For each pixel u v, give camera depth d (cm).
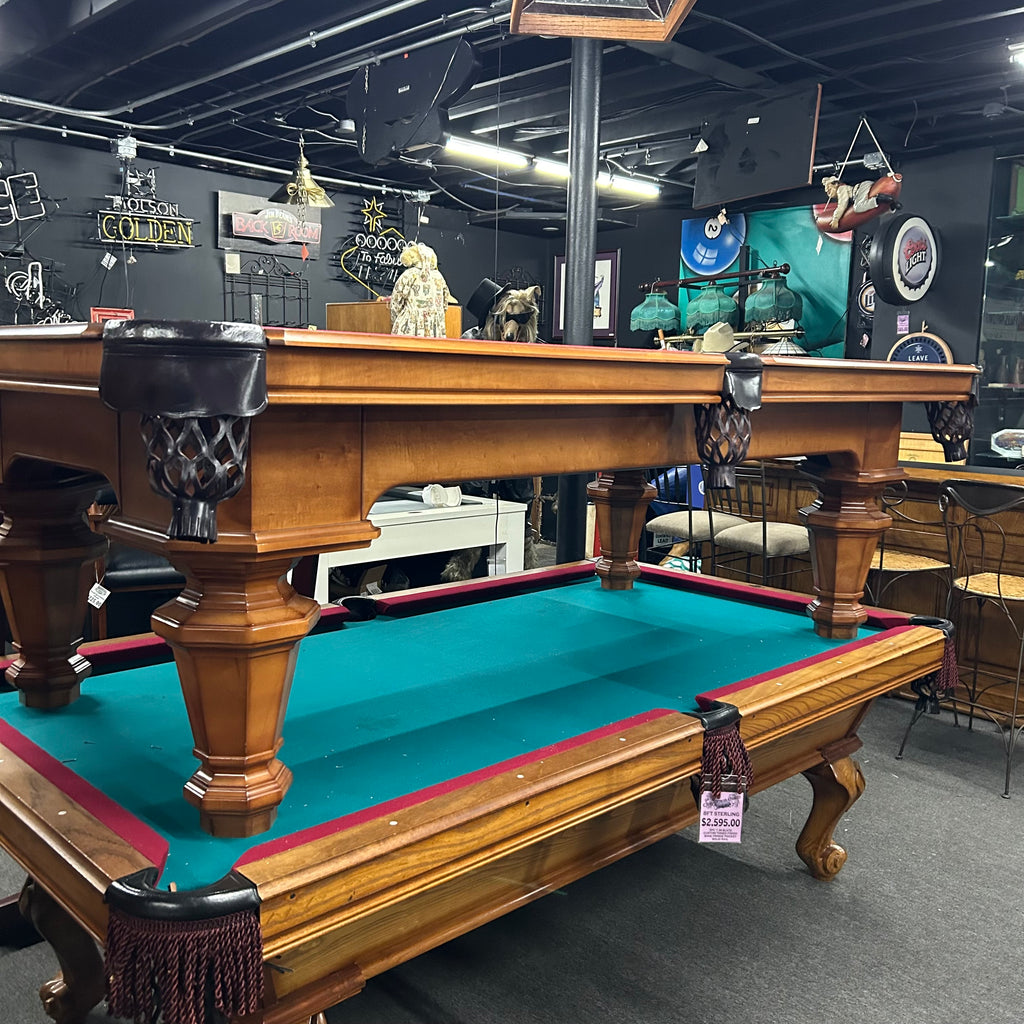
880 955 233
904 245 617
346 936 138
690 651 245
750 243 871
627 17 238
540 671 226
